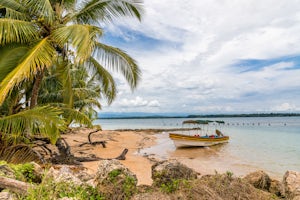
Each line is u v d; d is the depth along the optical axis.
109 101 10.39
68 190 3.43
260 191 3.97
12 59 6.57
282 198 4.31
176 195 3.42
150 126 62.56
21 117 5.98
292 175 4.71
